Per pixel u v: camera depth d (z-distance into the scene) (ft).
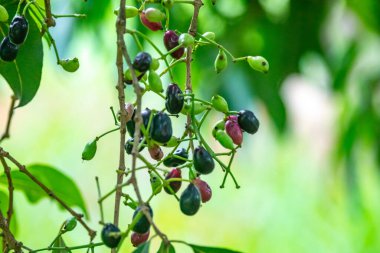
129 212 20.29
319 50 14.76
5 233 7.13
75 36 13.12
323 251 20.29
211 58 13.47
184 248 21.48
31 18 7.73
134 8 7.07
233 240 21.34
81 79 21.49
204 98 13.67
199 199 6.22
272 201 21.25
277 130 14.70
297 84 23.13
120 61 6.39
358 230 19.48
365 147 16.61
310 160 21.89
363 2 15.06
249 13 13.97
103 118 22.57
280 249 20.84
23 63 7.78
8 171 7.50
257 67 7.02
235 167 21.67
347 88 16.07
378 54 15.98
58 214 18.88
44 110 22.39
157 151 6.84
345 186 16.89
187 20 12.82
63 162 22.04
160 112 6.34
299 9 14.43
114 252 6.35
